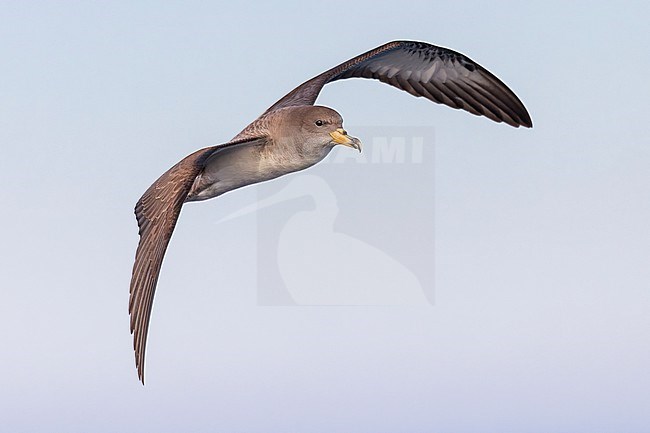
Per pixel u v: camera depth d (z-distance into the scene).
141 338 11.17
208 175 13.24
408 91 14.78
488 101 14.55
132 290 11.42
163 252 11.41
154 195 12.02
